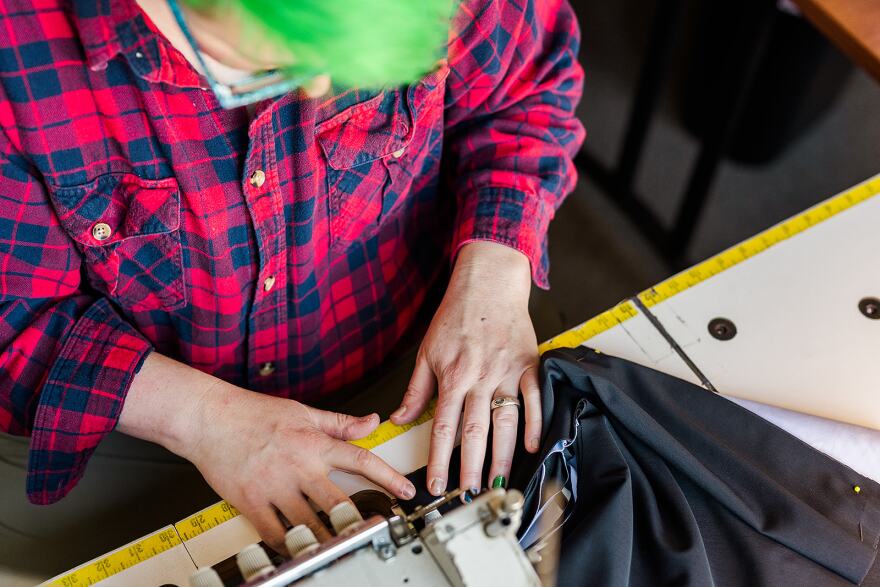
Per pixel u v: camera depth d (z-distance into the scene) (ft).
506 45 4.29
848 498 3.63
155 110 3.33
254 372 4.72
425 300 5.56
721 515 3.56
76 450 3.90
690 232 7.93
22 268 3.66
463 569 2.63
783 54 8.52
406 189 4.53
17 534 4.39
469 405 4.06
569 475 3.71
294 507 3.72
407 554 2.86
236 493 3.83
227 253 3.90
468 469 3.85
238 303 4.19
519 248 4.55
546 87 4.76
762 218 7.97
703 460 3.73
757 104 8.70
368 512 3.73
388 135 4.09
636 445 3.76
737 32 8.85
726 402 3.94
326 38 2.09
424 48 2.28
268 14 2.05
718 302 4.52
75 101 3.29
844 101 8.80
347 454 3.82
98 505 4.52
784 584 3.34
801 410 4.09
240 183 3.69
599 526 3.35
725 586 3.39
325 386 5.20
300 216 3.95
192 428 3.95
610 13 9.78
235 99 2.44
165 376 3.97
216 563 3.55
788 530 3.44
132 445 4.73
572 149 5.00
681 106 8.84
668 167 8.48
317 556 2.77
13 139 3.32
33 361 3.85
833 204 4.91
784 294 4.53
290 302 4.43
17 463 4.71
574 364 3.86
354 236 4.55
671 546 3.38
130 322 4.33
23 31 3.08
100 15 2.93
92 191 3.58
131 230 3.72
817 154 8.49
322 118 3.81
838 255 4.68
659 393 3.94
